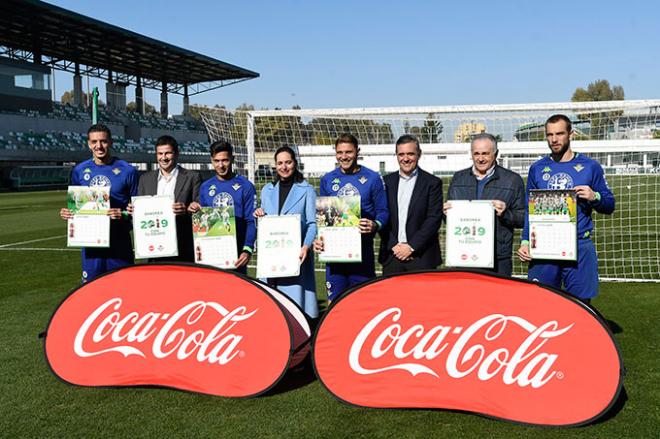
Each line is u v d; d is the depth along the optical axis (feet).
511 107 24.43
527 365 10.65
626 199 62.64
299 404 11.50
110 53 143.23
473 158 13.32
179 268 12.58
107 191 14.94
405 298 11.39
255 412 11.10
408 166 13.60
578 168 13.05
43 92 125.70
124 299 12.70
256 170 31.04
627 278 24.72
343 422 10.64
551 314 10.70
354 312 11.53
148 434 10.21
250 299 12.03
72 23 117.60
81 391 12.27
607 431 10.16
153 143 155.43
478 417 10.82
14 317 18.67
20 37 126.41
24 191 108.37
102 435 10.20
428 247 13.73
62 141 126.72
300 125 30.91
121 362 12.45
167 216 14.44
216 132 31.09
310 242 14.14
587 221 13.20
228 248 13.82
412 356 11.20
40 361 14.29
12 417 11.01
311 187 14.57
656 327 16.49
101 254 15.40
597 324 10.44
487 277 11.11
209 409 11.27
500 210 12.55
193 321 12.28
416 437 10.00
